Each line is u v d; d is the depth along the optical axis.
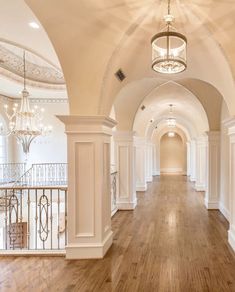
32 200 8.48
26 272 3.20
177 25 3.17
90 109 3.60
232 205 4.08
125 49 3.51
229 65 3.41
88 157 3.62
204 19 3.02
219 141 6.71
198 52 3.73
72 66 3.44
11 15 3.17
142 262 3.48
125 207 6.74
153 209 6.77
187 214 6.21
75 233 3.61
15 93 10.53
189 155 15.30
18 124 8.14
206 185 7.03
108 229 4.07
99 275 3.11
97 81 3.52
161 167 18.17
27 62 9.12
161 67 2.69
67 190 3.69
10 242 5.50
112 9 2.85
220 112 6.61
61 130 11.53
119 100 6.40
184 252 3.82
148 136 12.54
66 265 3.39
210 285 2.87
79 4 2.75
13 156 11.50
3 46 7.68
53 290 2.78
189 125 12.30
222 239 4.40
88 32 3.10
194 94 6.39
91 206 3.62
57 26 3.02
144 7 2.87
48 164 11.27
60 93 10.53
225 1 2.72
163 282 2.94
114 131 6.75
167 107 9.49
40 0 2.71
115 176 6.72
